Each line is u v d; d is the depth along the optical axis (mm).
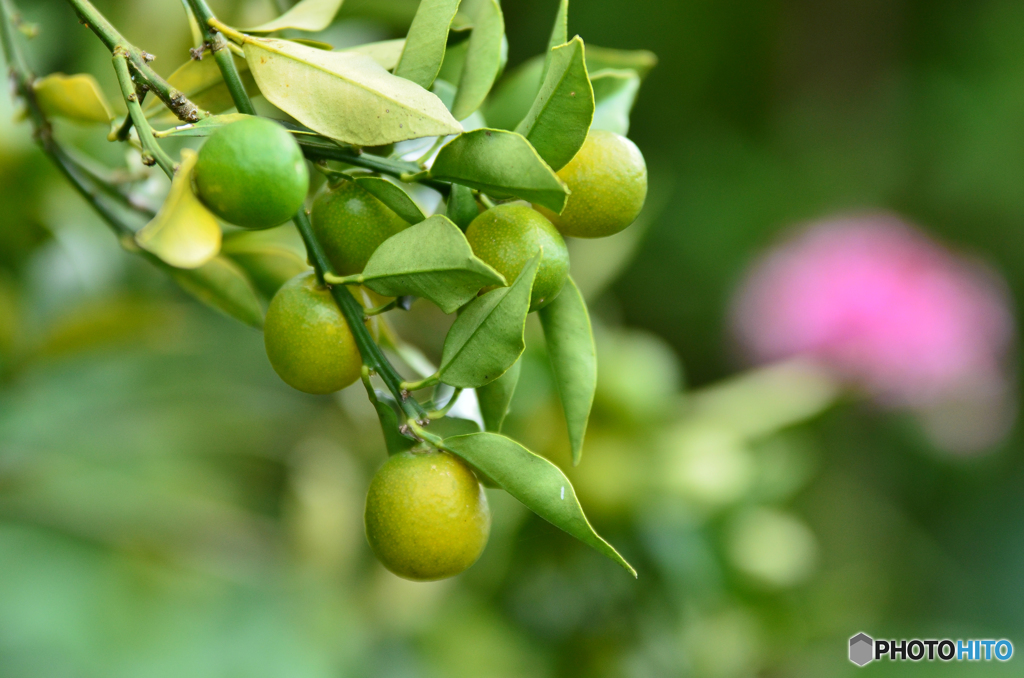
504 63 479
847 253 1431
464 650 730
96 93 505
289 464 828
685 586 727
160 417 818
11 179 663
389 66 486
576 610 727
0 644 726
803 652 807
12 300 704
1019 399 1700
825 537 1233
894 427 1482
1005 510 1635
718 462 732
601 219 469
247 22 614
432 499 460
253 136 430
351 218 462
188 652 740
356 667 734
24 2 748
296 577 767
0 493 713
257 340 903
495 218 459
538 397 675
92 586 765
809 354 1367
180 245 421
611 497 702
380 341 514
